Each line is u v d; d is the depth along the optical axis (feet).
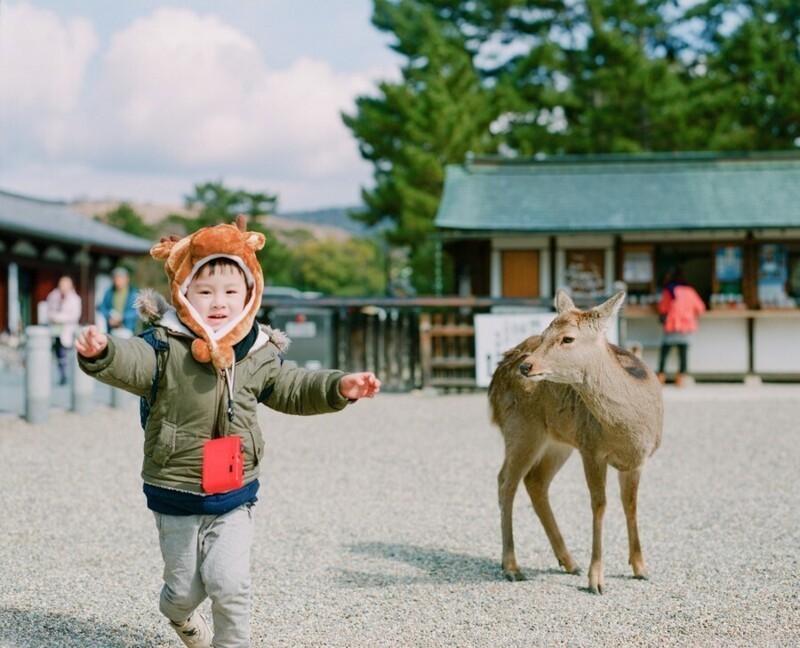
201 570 11.46
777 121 100.73
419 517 22.50
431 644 13.61
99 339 10.72
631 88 98.22
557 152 106.42
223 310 11.59
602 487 16.40
